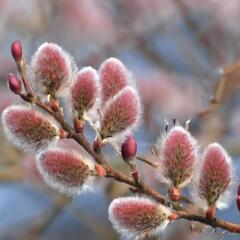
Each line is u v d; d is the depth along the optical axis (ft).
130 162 1.95
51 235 4.42
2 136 3.39
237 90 3.86
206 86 4.31
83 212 3.82
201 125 3.89
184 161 1.96
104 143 1.98
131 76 2.05
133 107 1.99
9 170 3.43
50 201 4.00
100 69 2.04
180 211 1.96
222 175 1.96
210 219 1.97
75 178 1.95
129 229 1.93
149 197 1.97
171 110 4.14
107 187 3.20
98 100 1.99
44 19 4.24
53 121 1.96
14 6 4.17
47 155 1.95
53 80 1.96
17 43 1.95
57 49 1.97
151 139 3.84
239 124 3.92
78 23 4.39
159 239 1.96
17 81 1.94
